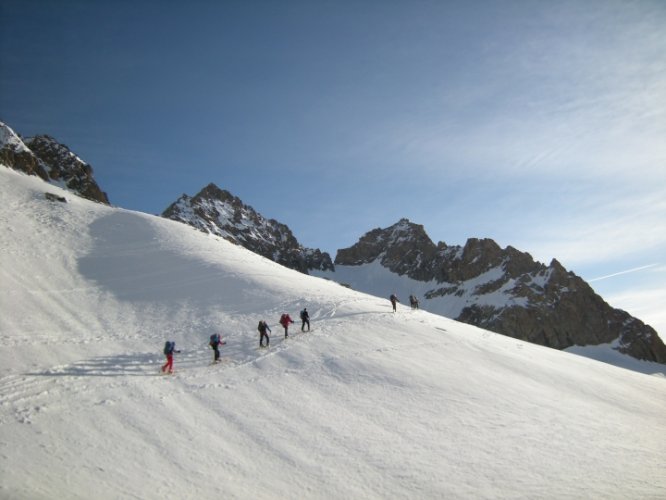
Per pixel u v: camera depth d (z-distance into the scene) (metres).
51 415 16.36
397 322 33.81
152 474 13.62
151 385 20.31
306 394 20.98
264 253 186.00
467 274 179.75
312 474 14.96
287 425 18.03
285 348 26.45
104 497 11.80
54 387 18.86
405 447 17.16
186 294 37.53
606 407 25.30
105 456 14.18
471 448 17.55
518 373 28.17
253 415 18.53
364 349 27.28
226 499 12.94
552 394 25.42
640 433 21.53
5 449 13.52
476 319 145.75
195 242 54.03
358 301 39.97
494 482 15.27
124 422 16.64
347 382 22.69
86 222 53.25
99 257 43.59
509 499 14.33
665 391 33.75
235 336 28.69
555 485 15.34
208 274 42.69
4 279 32.66
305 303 36.88
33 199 56.88
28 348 22.86
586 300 146.75
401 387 22.69
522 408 22.25
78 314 30.44
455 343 31.23
